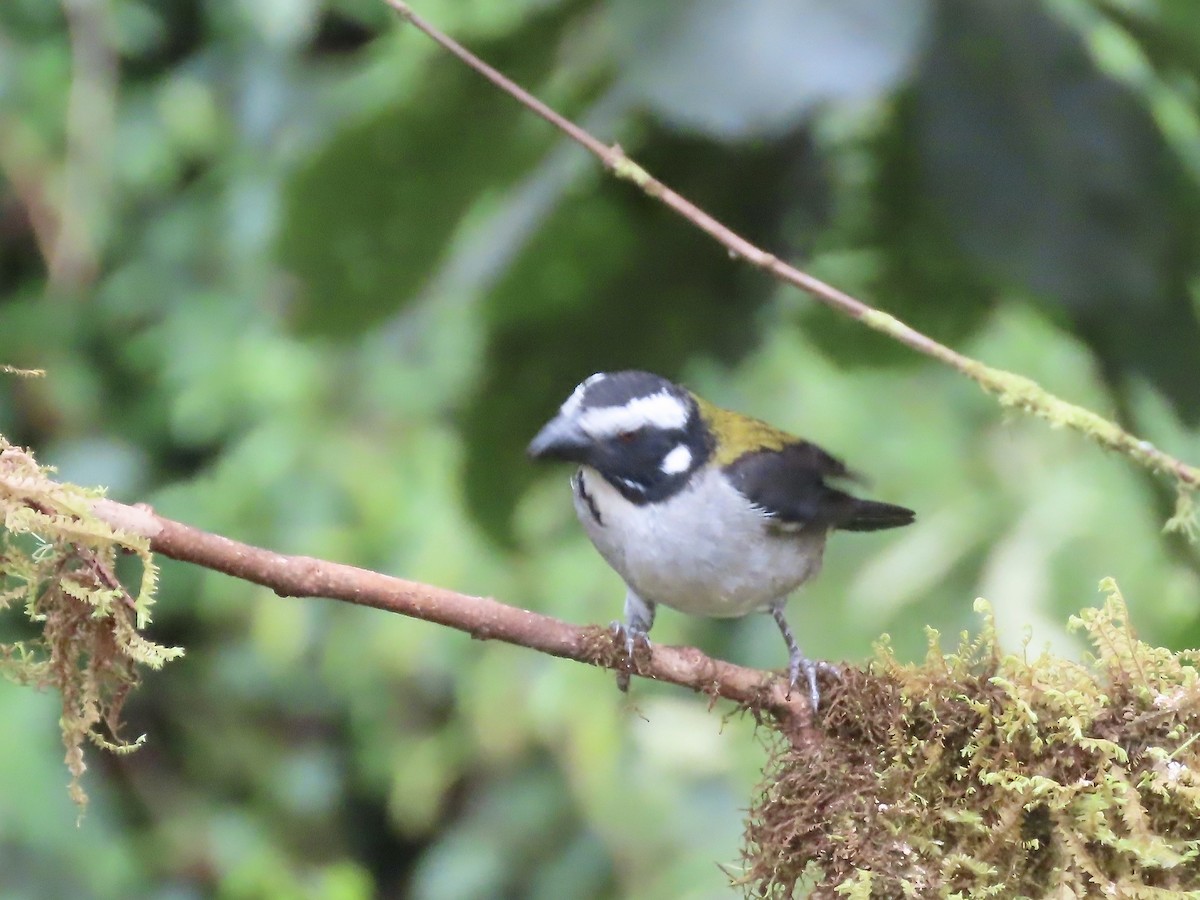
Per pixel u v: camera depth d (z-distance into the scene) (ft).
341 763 58.34
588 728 49.93
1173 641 30.68
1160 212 27.63
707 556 29.32
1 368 21.16
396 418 53.83
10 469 19.60
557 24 28.96
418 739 56.49
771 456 29.78
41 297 59.88
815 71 24.68
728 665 22.63
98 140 55.01
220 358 55.72
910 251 32.27
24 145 56.85
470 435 34.37
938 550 46.68
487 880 53.93
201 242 58.13
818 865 21.21
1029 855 19.70
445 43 23.61
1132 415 30.19
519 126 29.68
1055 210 27.09
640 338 33.47
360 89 36.06
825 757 21.31
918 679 20.90
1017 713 19.80
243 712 57.88
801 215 32.73
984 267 27.53
